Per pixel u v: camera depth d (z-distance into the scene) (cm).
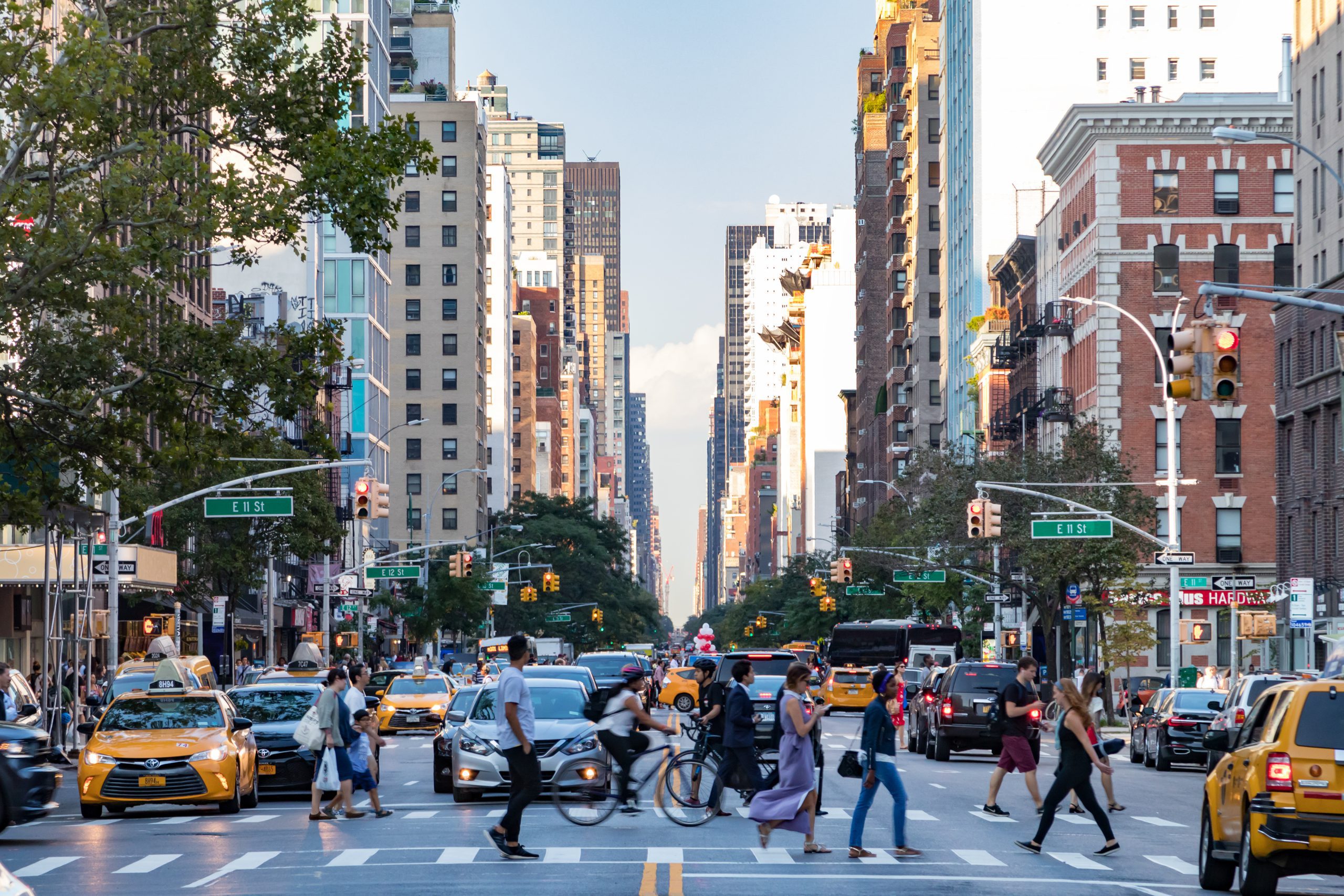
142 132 2834
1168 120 7862
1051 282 9044
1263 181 7850
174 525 5984
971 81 10969
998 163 10706
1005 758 2566
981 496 5338
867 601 10969
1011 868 1867
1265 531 7756
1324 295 6116
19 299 2861
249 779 2681
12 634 5997
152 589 6028
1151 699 4309
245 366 3150
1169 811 2728
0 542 5438
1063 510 6544
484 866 1828
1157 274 7850
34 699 3441
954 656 7306
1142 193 7875
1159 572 7706
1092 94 10638
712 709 2784
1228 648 7706
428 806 2697
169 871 1817
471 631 10688
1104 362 7831
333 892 1606
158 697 2695
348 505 9956
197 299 7631
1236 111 7825
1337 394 5978
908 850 1977
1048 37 10644
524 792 1911
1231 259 7844
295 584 9812
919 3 16612
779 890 1631
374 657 10356
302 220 3188
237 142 3219
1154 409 7812
